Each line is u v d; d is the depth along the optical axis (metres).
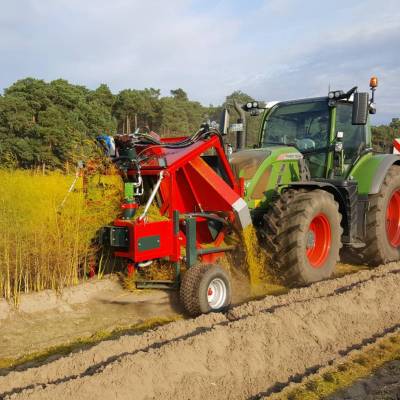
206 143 5.12
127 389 2.89
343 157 6.46
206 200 5.13
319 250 5.59
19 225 5.05
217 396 3.03
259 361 3.38
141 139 4.94
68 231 5.24
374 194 6.46
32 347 3.94
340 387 3.08
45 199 5.33
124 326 4.39
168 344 3.35
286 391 3.02
